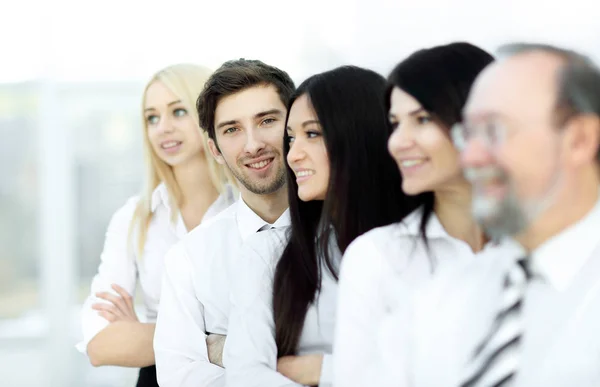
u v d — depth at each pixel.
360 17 3.45
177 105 1.85
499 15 3.00
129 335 1.72
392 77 1.07
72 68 3.96
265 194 1.57
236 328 1.38
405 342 1.02
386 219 1.29
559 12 2.85
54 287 3.97
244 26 3.71
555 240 0.90
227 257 1.59
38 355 3.97
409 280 1.07
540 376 0.90
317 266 1.35
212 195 1.90
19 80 3.97
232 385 1.34
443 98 1.01
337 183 1.28
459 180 1.04
